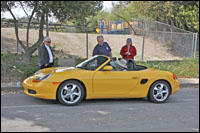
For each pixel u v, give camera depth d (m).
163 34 21.39
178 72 13.51
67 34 19.48
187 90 10.21
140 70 7.45
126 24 27.58
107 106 6.80
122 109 6.55
